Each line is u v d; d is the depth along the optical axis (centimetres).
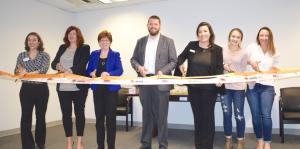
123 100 485
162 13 542
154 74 278
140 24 562
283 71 260
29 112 292
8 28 462
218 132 472
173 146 357
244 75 255
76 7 584
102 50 286
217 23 500
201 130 259
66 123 282
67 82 269
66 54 296
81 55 290
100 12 600
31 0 512
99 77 270
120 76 281
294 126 445
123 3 559
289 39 453
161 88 266
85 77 272
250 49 299
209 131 250
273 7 462
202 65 254
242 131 307
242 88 299
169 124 528
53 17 571
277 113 455
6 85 457
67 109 282
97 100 270
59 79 274
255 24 474
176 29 530
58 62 294
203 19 510
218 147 354
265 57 291
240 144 309
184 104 518
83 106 288
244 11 482
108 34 283
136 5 565
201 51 260
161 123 272
